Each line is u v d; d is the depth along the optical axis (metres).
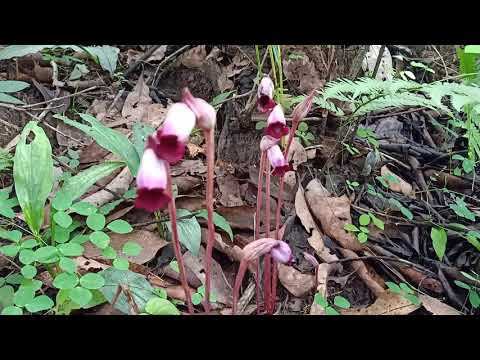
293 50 0.59
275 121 0.36
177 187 0.47
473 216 0.49
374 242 0.48
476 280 0.43
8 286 0.36
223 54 0.61
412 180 0.56
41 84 0.58
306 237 0.46
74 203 0.41
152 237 0.43
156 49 0.62
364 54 0.56
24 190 0.36
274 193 0.49
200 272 0.41
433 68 0.69
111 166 0.40
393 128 0.62
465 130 0.61
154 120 0.55
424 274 0.45
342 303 0.39
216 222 0.41
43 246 0.37
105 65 0.53
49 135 0.53
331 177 0.53
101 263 0.40
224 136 0.54
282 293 0.42
